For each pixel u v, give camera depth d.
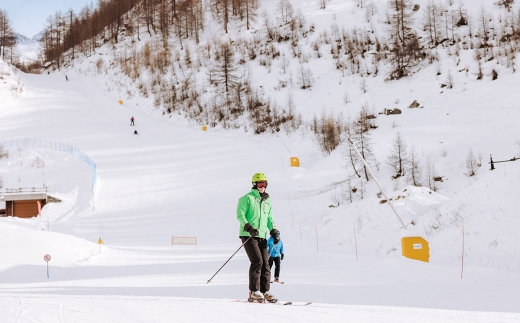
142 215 34.41
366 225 21.05
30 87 85.62
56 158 49.41
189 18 110.12
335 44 82.25
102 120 67.94
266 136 59.50
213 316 3.95
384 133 48.56
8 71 82.94
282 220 31.06
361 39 80.19
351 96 64.62
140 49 105.62
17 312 4.24
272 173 43.22
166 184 41.69
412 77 65.88
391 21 82.25
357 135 42.00
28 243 17.52
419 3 86.75
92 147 53.75
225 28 103.88
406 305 6.16
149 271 14.62
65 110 72.88
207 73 82.62
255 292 5.62
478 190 16.48
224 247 23.45
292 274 11.87
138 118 70.44
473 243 13.73
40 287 10.33
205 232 28.92
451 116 48.97
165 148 53.53
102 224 32.44
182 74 86.19
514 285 8.66
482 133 40.22
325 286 9.15
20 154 50.50
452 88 58.31
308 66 77.12
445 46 71.25
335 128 51.78
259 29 98.75
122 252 20.42
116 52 110.19
